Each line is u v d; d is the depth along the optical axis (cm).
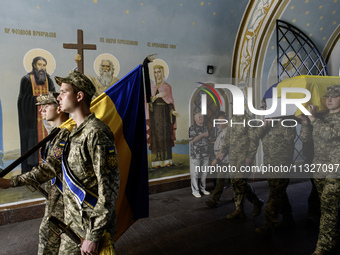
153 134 496
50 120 228
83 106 154
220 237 258
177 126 518
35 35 382
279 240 233
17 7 366
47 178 173
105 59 438
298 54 577
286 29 540
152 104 491
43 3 377
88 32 418
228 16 510
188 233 288
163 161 506
